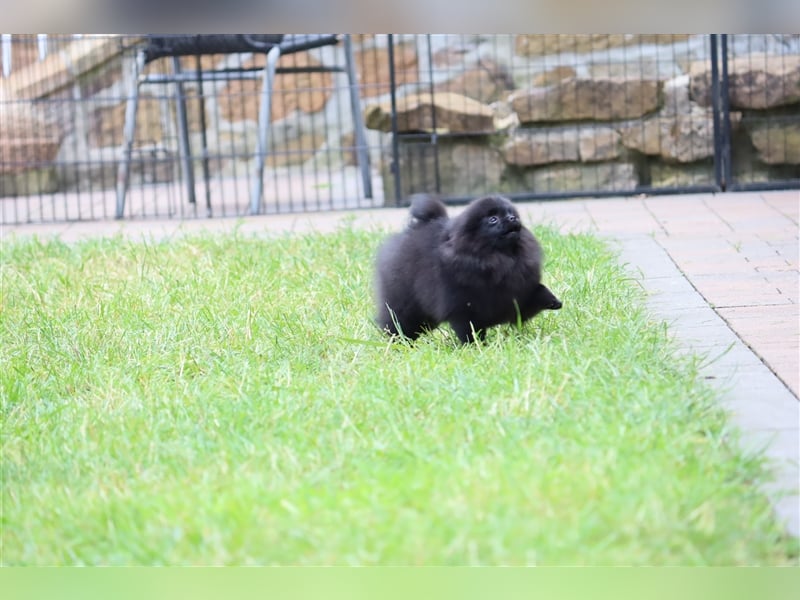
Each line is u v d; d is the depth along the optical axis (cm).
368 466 516
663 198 1316
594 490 462
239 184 1706
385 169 1394
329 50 1731
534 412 569
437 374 653
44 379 724
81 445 588
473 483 478
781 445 536
